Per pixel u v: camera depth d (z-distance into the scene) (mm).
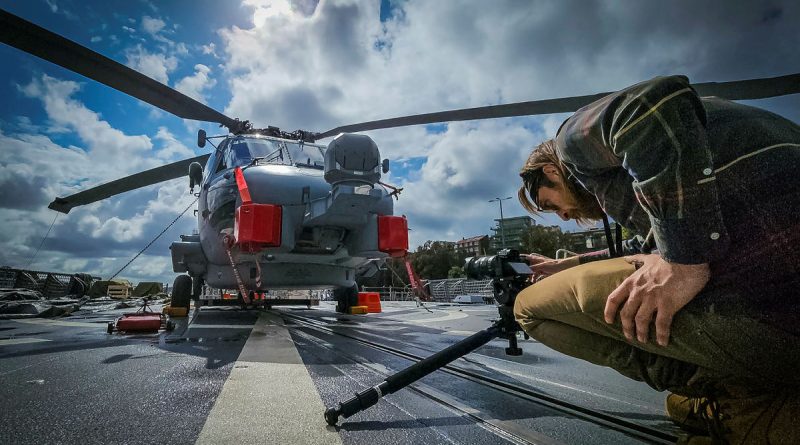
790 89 4090
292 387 1702
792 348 774
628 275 994
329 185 4996
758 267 781
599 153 1049
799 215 761
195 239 6945
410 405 1479
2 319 5867
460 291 25578
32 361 2287
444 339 3523
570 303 1108
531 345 3256
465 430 1207
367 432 1178
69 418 1268
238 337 3512
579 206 1378
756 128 850
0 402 1445
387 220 5148
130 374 1945
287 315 6941
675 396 1279
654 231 886
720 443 943
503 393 1652
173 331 3986
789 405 847
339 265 6414
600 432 1194
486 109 5711
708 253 799
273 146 6348
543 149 1386
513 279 1443
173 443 1064
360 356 2549
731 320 805
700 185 784
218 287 6559
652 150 818
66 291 14711
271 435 1136
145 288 18562
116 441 1071
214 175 6098
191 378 1862
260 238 4379
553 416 1350
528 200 1496
